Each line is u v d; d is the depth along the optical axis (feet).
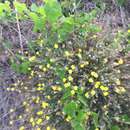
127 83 7.75
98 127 7.63
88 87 7.73
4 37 9.14
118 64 7.68
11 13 8.73
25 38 8.79
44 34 8.32
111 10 9.23
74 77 7.82
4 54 8.93
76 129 7.34
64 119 7.82
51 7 7.81
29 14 8.12
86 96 7.55
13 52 8.89
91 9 9.24
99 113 7.68
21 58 8.54
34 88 8.11
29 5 9.57
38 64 8.23
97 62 7.84
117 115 7.66
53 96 7.93
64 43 8.16
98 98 7.73
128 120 7.67
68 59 7.91
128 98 7.68
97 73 7.73
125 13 9.21
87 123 7.62
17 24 8.74
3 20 8.79
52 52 8.12
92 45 8.07
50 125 7.86
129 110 7.77
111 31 8.38
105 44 8.13
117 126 7.60
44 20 8.08
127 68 7.85
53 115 7.88
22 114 8.38
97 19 8.77
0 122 8.77
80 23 8.17
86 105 7.45
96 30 8.10
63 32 8.02
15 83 8.38
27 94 8.20
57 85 7.91
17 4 8.09
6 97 8.79
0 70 8.88
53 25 7.98
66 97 7.64
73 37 8.14
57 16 7.86
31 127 8.13
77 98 7.59
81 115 7.36
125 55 7.92
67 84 7.51
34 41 8.60
